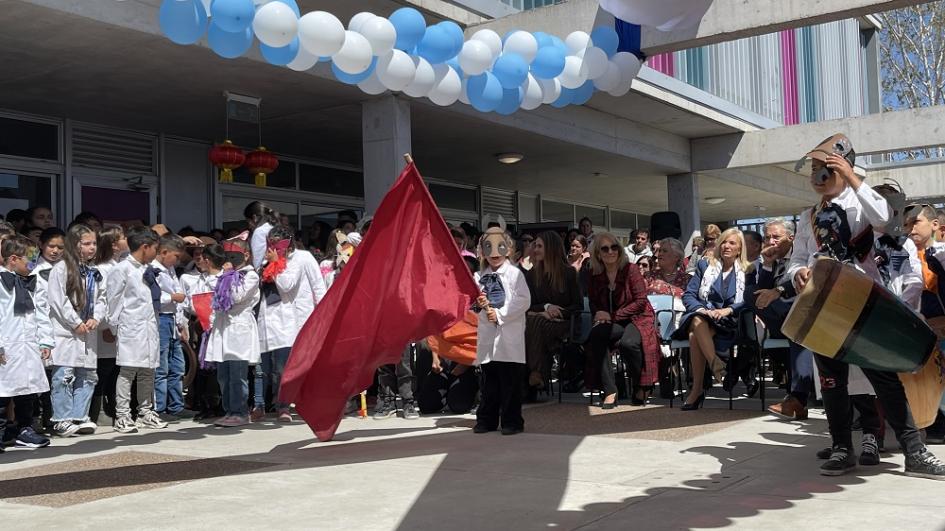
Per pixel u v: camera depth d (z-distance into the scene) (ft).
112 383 26.20
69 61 27.58
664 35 29.86
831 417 15.28
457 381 26.40
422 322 19.79
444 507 13.42
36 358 21.39
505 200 60.95
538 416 24.53
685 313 25.40
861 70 72.49
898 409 14.85
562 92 24.20
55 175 35.60
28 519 13.39
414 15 20.51
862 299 14.15
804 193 68.39
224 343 24.32
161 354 26.96
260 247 27.45
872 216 14.58
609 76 23.76
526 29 32.81
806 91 58.59
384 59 20.42
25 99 32.37
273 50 19.16
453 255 20.06
